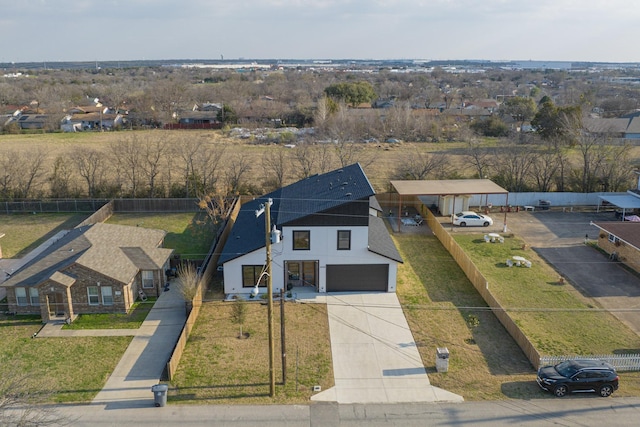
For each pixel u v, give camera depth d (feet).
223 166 209.56
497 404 71.77
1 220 159.53
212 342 87.40
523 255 129.08
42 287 92.73
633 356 80.43
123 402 71.61
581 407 71.20
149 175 186.39
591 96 452.35
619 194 164.66
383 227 126.31
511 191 180.55
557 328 92.58
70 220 159.84
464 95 556.92
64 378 77.00
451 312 98.63
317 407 71.00
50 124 341.21
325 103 323.37
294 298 103.81
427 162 193.88
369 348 86.02
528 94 593.83
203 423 67.41
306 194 120.06
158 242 116.47
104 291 96.84
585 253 130.31
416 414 69.72
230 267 104.53
